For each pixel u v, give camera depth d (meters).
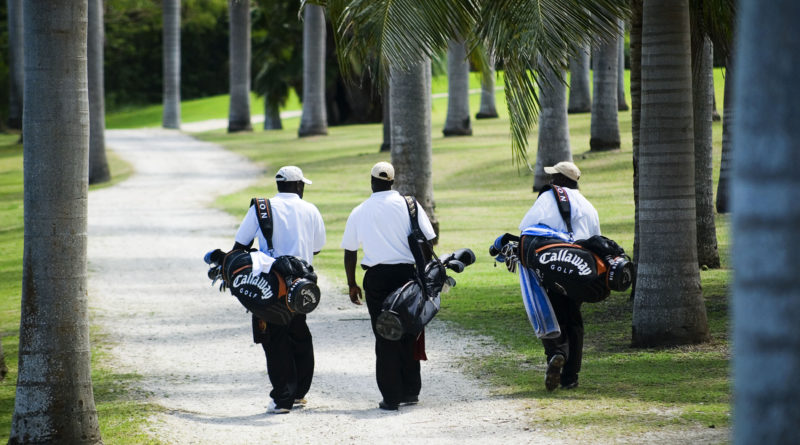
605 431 21.45
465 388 28.17
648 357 31.41
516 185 104.38
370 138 165.12
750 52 6.29
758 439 6.28
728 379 27.20
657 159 32.84
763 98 6.20
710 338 33.44
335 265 59.72
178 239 73.69
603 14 30.80
